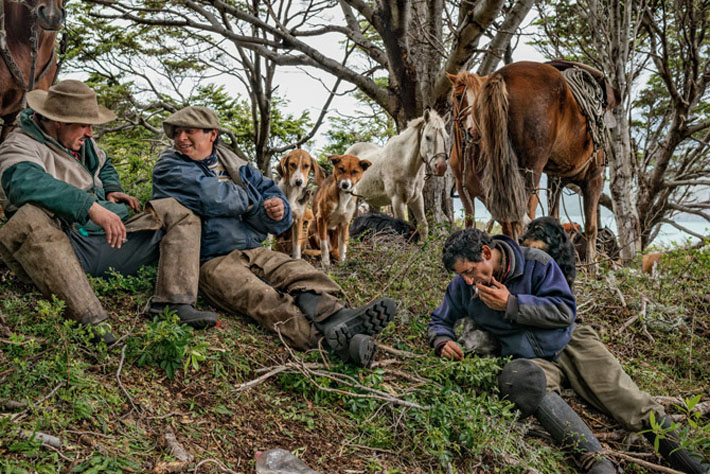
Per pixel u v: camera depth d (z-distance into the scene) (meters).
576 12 12.04
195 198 3.83
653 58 13.48
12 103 5.11
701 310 5.64
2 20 4.71
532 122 5.35
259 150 12.85
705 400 4.26
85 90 3.57
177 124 3.87
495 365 3.58
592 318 5.25
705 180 14.44
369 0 12.26
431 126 7.79
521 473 3.17
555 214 7.55
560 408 3.41
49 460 2.27
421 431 3.23
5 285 3.59
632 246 10.00
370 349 3.45
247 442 2.84
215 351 3.38
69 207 3.19
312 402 3.31
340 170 5.89
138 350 3.11
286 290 3.79
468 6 9.16
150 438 2.63
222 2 9.12
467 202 6.86
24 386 2.63
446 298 4.01
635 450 3.61
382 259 5.61
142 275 3.89
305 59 10.46
